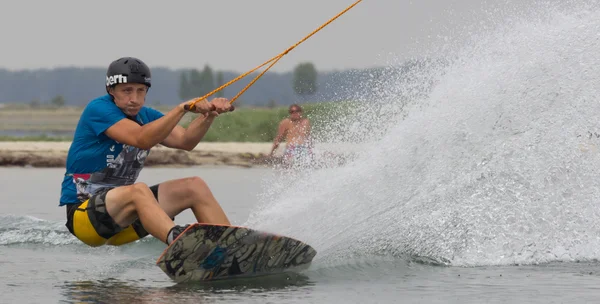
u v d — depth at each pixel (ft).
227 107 70.74
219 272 64.28
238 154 248.52
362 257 72.74
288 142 161.89
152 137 67.15
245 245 62.44
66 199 70.59
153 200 65.57
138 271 69.87
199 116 73.51
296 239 66.03
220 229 60.49
